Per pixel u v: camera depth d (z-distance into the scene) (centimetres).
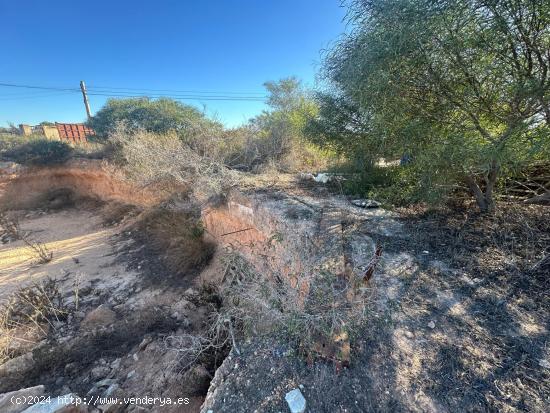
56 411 221
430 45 253
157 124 1086
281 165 771
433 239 294
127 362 342
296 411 141
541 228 280
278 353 181
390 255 269
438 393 139
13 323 430
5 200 1104
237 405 153
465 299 204
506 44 232
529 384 139
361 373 155
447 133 296
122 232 840
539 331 171
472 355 158
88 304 503
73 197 1168
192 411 246
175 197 759
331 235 311
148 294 522
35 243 819
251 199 459
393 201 407
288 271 236
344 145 524
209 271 541
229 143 789
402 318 189
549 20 207
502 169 289
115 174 945
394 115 316
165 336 372
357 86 319
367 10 275
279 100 1209
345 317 179
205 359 286
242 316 262
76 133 1717
